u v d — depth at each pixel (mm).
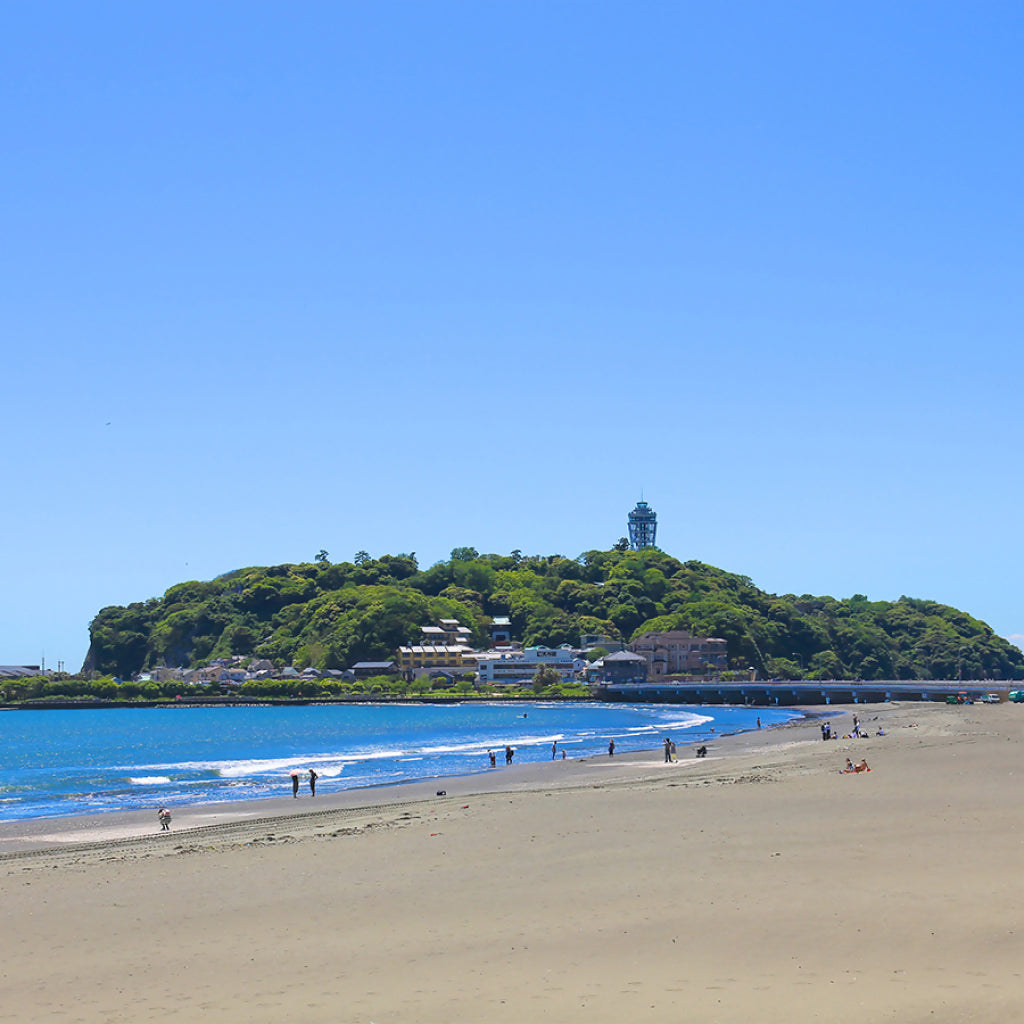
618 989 20594
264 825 51281
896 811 41031
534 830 41406
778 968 21547
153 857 39562
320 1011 19969
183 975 22797
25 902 30859
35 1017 20125
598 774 76750
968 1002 19031
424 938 25188
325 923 27156
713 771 69812
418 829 43625
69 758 120312
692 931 24625
